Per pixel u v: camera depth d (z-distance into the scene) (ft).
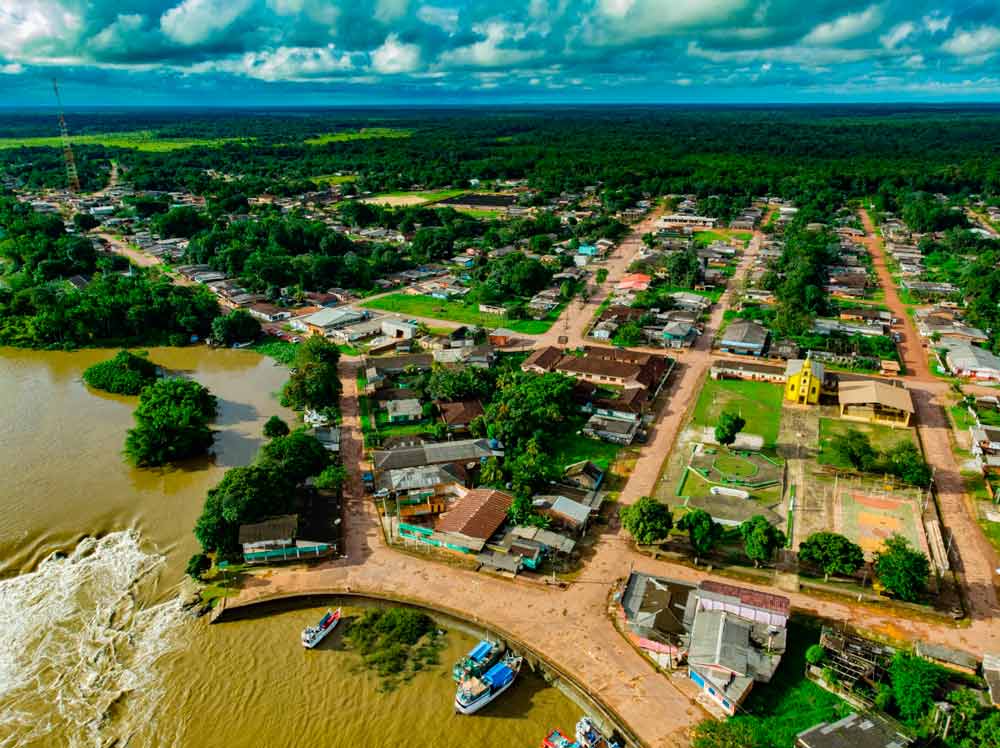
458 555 326.44
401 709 250.78
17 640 282.97
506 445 415.64
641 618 277.03
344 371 554.87
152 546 342.85
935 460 405.80
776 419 459.32
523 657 270.67
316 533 333.21
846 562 293.84
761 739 229.66
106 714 249.96
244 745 238.07
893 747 217.15
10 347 624.59
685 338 600.39
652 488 379.14
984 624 279.69
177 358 599.57
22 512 370.12
